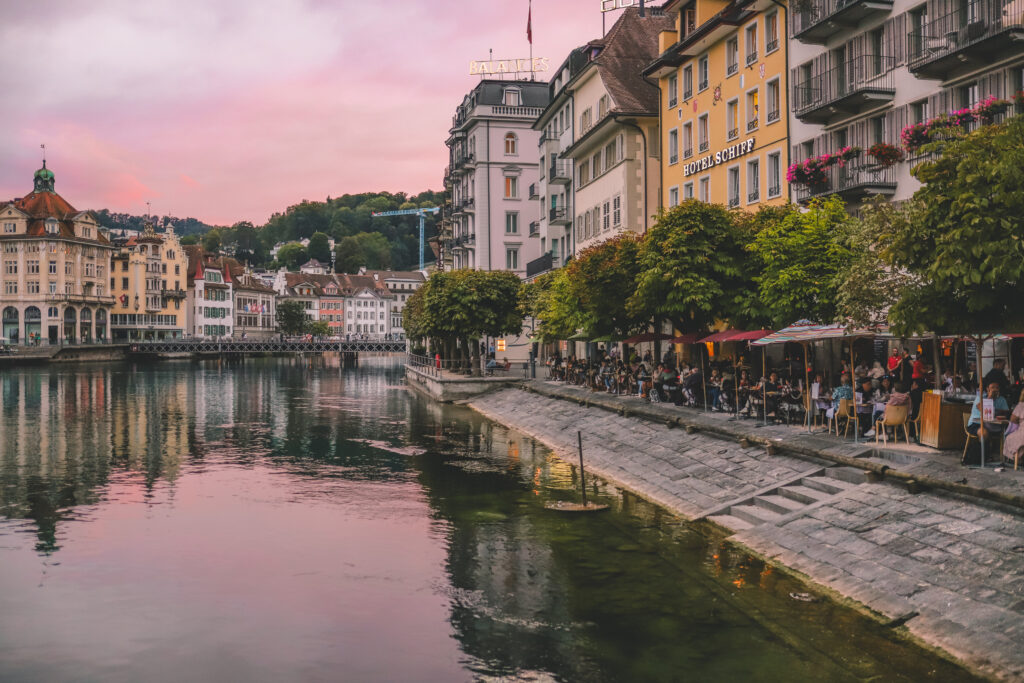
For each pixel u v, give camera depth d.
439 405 50.97
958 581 11.69
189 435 35.53
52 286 126.56
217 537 17.50
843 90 31.08
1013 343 22.89
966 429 15.50
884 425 18.34
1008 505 12.68
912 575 12.33
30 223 127.94
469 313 57.94
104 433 36.34
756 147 37.09
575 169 60.75
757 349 35.97
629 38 54.81
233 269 178.12
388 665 10.99
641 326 36.72
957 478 14.16
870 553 13.37
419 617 12.70
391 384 76.44
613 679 10.38
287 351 130.62
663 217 29.38
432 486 23.02
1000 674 9.81
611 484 23.02
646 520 18.36
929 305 15.34
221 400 55.56
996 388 15.11
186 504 20.78
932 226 15.13
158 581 14.58
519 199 87.31
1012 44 23.78
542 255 72.50
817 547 14.30
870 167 28.56
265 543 17.00
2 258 126.75
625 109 49.41
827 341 30.06
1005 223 13.56
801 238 24.30
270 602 13.48
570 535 17.17
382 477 24.55
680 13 44.75
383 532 17.81
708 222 28.88
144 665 11.11
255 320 179.25
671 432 25.50
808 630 11.57
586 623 12.20
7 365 105.19
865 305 19.64
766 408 24.91
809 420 21.70
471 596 13.57
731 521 17.28
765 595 13.02
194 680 10.66
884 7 28.73
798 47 33.81
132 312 142.12
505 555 15.81
